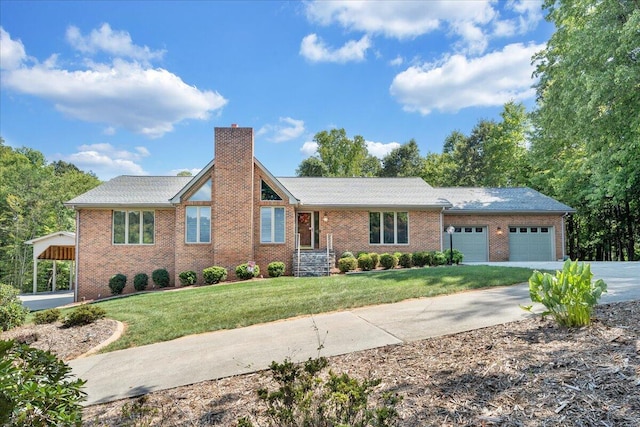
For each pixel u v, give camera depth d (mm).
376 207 18297
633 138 14336
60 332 7879
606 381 3016
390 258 16812
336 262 18141
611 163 15664
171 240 17453
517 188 22578
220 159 16562
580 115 14758
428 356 4430
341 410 2506
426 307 7328
